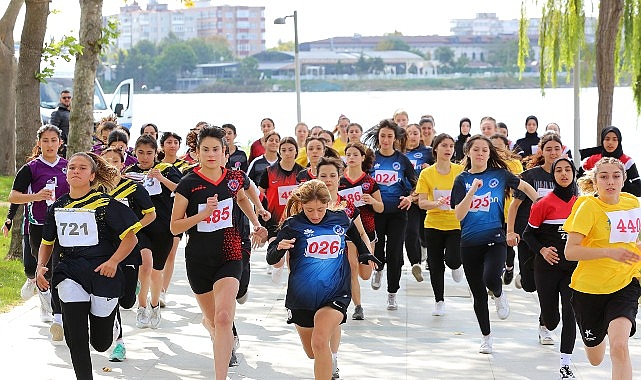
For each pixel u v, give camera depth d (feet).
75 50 61.87
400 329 45.11
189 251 35.35
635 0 79.97
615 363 30.78
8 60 110.52
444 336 43.70
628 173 50.70
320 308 32.40
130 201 38.63
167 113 207.10
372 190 46.26
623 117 172.14
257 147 71.20
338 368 37.73
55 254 34.19
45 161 43.37
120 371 37.73
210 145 35.04
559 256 37.52
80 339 32.27
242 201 36.60
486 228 40.52
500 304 41.86
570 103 239.30
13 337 42.78
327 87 386.11
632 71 81.87
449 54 381.19
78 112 61.77
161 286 45.27
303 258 32.53
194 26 533.14
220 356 33.09
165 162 47.09
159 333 44.04
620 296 31.86
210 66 391.04
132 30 480.64
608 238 31.89
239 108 231.91
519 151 75.05
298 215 32.89
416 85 381.19
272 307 50.26
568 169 37.73
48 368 37.93
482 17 409.69
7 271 58.44
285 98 314.76
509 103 237.45
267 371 37.86
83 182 32.91
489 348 40.50
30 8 71.72
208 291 35.73
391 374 37.42
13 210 45.19
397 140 53.62
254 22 547.90
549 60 86.12
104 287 32.53
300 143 69.62
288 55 393.91
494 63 377.71
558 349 41.27
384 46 402.31
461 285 56.18
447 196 46.91
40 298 45.37
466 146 41.11
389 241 49.03
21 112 72.18
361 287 55.57
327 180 38.37
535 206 37.99
